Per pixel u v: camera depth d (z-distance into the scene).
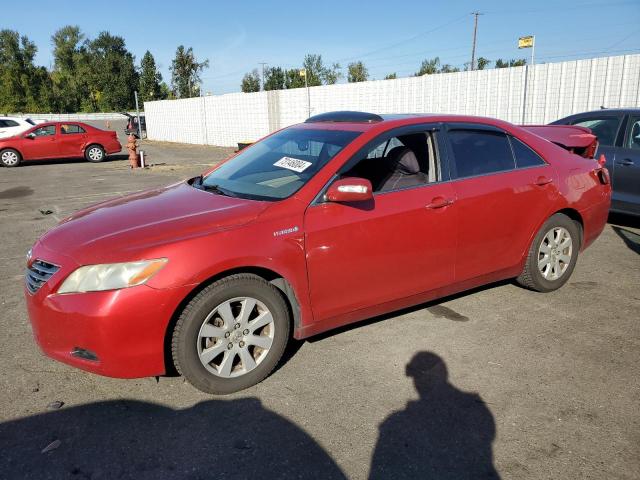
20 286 5.11
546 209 4.41
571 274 5.05
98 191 11.60
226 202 3.41
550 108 13.43
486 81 14.86
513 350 3.68
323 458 2.59
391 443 2.70
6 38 77.06
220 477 2.46
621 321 4.15
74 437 2.75
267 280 3.25
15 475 2.47
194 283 2.89
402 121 3.85
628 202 6.90
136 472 2.49
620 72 11.95
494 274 4.26
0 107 70.38
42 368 3.46
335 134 3.84
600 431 2.78
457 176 3.94
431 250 3.78
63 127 18.78
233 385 3.14
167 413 2.96
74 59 82.69
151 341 2.87
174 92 68.12
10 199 10.59
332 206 3.36
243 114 25.56
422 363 3.51
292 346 3.76
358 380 3.30
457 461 2.56
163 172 15.57
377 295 3.62
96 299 2.79
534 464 2.54
